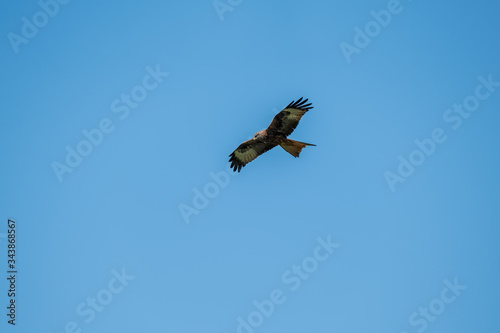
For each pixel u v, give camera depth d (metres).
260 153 86.50
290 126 81.88
